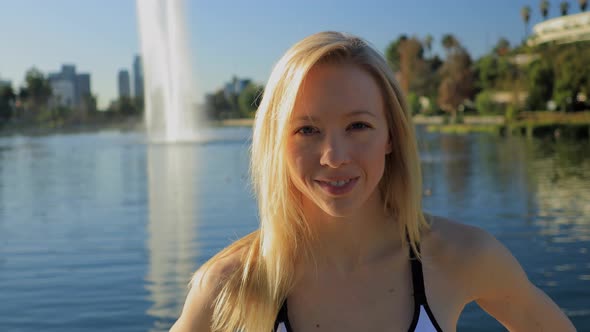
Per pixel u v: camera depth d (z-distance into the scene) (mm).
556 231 9836
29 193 17969
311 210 1222
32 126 115875
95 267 8211
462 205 12945
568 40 85000
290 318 1204
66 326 5898
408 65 91812
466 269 1229
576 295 6461
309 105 1108
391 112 1194
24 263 8617
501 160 24562
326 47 1099
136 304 6488
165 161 28797
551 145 34094
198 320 1233
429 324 1172
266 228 1211
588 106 60938
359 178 1127
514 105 65812
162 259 8539
